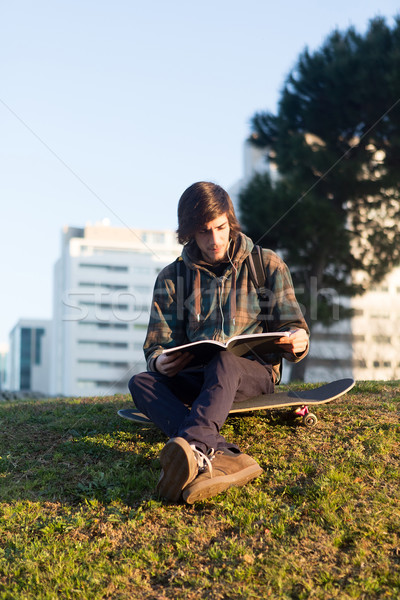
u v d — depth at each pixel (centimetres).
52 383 8019
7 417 378
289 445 283
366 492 233
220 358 249
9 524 230
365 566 190
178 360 257
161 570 198
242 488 244
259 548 204
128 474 266
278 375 302
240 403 276
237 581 188
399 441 280
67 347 7200
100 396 493
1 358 12381
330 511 221
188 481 224
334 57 1250
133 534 219
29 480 269
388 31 1222
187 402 286
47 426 349
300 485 243
